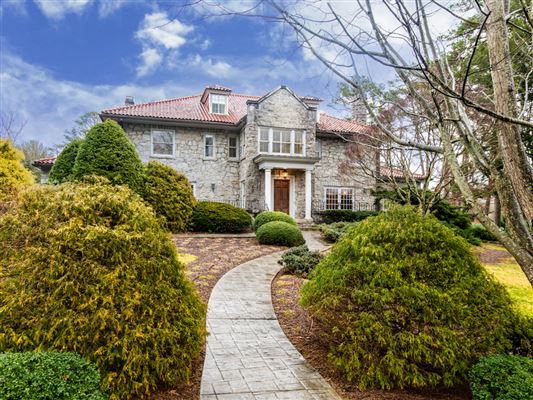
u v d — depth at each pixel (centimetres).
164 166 1332
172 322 290
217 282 667
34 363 206
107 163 1127
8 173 930
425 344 285
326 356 370
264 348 388
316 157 1659
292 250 852
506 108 262
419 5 247
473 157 280
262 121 1711
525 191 257
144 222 312
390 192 1255
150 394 280
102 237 277
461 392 298
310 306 355
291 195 1773
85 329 248
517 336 300
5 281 258
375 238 350
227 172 1772
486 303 303
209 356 365
